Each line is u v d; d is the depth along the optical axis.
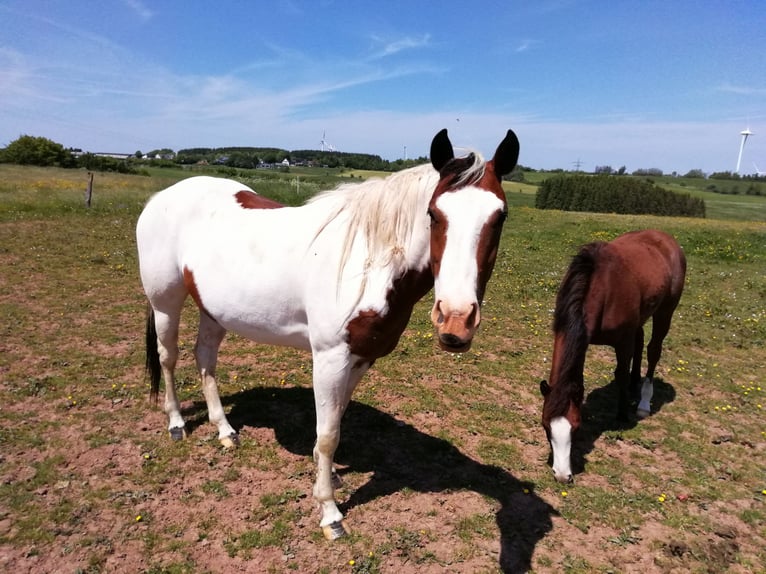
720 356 6.02
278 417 3.94
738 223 20.98
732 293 9.08
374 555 2.60
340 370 2.57
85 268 8.09
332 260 2.51
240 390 4.38
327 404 2.64
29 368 4.39
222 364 4.91
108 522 2.69
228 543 2.62
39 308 6.04
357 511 2.96
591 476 3.51
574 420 3.14
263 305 2.79
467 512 3.02
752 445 4.01
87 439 3.41
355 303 2.42
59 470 3.06
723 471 3.64
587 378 5.27
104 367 4.55
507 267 10.36
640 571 2.66
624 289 3.83
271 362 5.02
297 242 2.68
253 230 2.91
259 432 3.71
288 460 3.39
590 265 3.60
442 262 1.88
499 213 1.91
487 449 3.73
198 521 2.76
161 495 2.94
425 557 2.63
